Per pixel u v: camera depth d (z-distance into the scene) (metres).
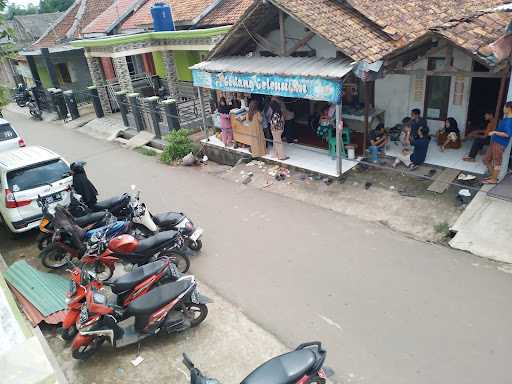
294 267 7.16
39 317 6.46
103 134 17.70
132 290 6.05
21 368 3.52
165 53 17.28
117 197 9.20
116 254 7.08
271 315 6.16
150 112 15.18
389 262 6.97
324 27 8.84
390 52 8.59
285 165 10.87
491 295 5.98
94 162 14.23
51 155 9.32
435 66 10.02
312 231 8.18
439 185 8.63
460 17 8.91
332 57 10.38
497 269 6.47
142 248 7.11
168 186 11.32
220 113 12.15
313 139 12.07
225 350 5.65
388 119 11.28
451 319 5.65
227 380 5.19
